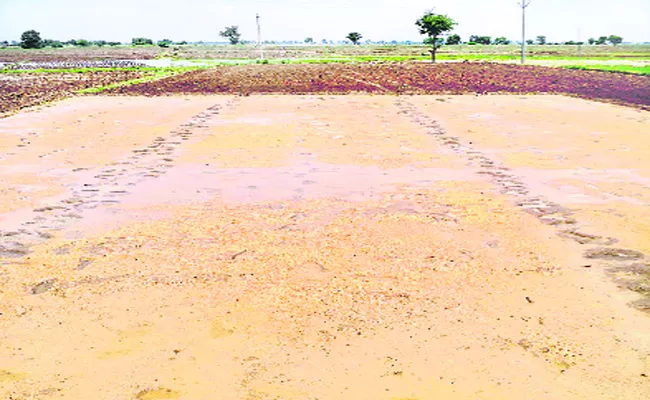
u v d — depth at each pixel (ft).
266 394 14.53
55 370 15.65
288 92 87.25
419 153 44.42
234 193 33.50
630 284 20.68
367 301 19.62
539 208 30.17
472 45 366.84
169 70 141.18
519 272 21.98
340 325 18.02
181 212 29.91
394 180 36.29
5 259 23.50
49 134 53.01
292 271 22.20
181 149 46.42
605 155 43.09
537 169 39.09
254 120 60.64
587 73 118.52
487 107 70.18
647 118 59.98
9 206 30.99
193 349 16.70
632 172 37.81
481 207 30.42
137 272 22.18
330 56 223.10
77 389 14.76
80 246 25.03
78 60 213.46
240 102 75.82
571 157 42.63
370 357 16.21
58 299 19.90
